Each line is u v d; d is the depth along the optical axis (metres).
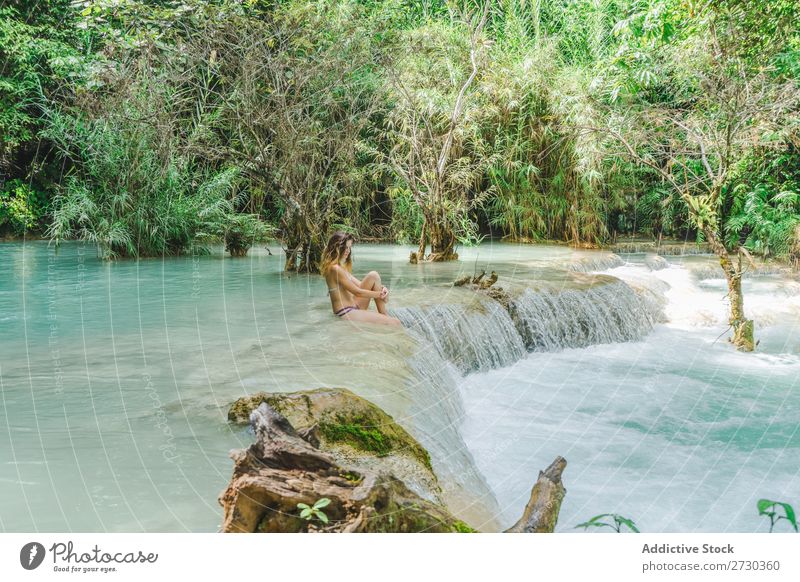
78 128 12.03
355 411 3.25
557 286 8.41
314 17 10.77
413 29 14.09
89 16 10.64
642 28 10.40
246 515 2.09
